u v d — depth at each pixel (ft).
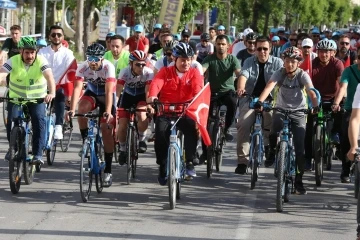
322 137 47.65
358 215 29.99
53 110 51.52
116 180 47.55
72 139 65.41
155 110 41.47
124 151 46.70
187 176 43.04
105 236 33.81
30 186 44.70
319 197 44.24
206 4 153.69
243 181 48.70
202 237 34.22
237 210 40.14
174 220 37.35
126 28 127.44
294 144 42.80
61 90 51.47
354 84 46.16
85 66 43.39
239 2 247.09
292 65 42.88
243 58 62.34
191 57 41.55
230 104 51.47
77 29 135.23
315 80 50.01
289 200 43.01
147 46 79.36
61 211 38.52
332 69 49.73
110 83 42.63
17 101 42.88
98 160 42.39
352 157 29.19
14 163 41.96
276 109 41.96
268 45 47.65
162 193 43.96
